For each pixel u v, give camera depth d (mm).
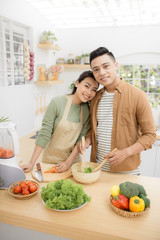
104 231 728
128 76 3160
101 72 1115
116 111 1200
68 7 2234
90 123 1376
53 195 837
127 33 2930
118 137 1206
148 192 983
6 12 1906
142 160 2543
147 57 3010
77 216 812
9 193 923
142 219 797
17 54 2248
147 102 1143
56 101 1314
